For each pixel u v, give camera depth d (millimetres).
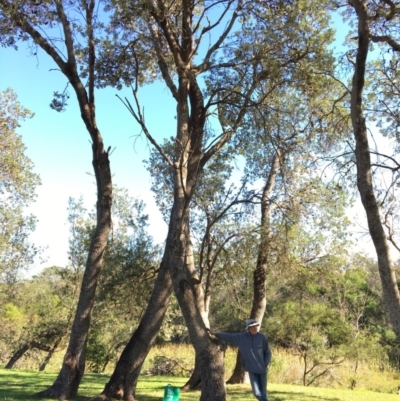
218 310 21719
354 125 9297
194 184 10812
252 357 8297
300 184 14305
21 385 12570
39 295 31641
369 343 20812
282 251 15070
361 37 9195
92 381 15391
